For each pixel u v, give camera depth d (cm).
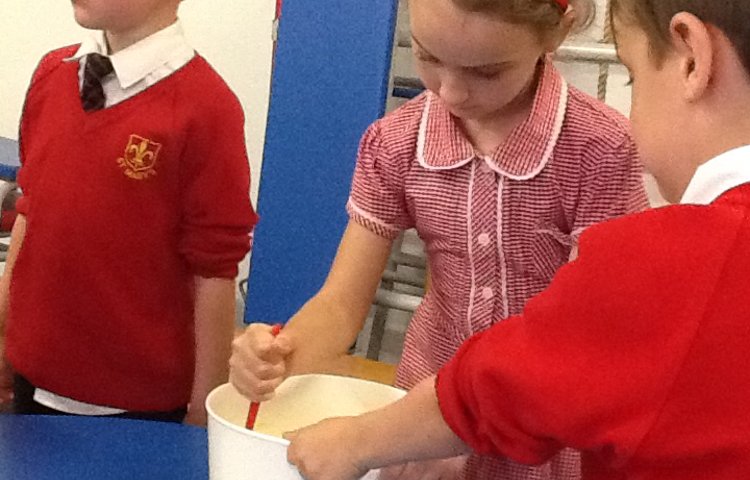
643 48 59
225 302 114
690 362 52
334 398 86
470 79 77
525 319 56
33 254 110
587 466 61
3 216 178
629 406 52
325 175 173
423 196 90
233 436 69
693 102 56
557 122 86
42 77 115
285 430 84
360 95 169
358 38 168
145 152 106
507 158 86
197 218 110
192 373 117
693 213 54
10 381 116
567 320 54
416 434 61
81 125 108
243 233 113
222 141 109
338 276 94
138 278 109
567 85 89
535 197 86
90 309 109
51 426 93
